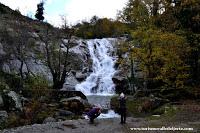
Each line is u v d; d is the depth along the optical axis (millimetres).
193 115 28094
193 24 38688
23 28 47188
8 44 44594
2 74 38344
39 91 36875
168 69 38281
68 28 50688
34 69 48750
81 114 34250
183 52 38844
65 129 24609
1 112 27578
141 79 47000
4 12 64250
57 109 32969
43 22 63594
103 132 23266
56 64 49594
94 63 63188
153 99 35500
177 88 38562
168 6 40938
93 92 54500
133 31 41125
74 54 59531
